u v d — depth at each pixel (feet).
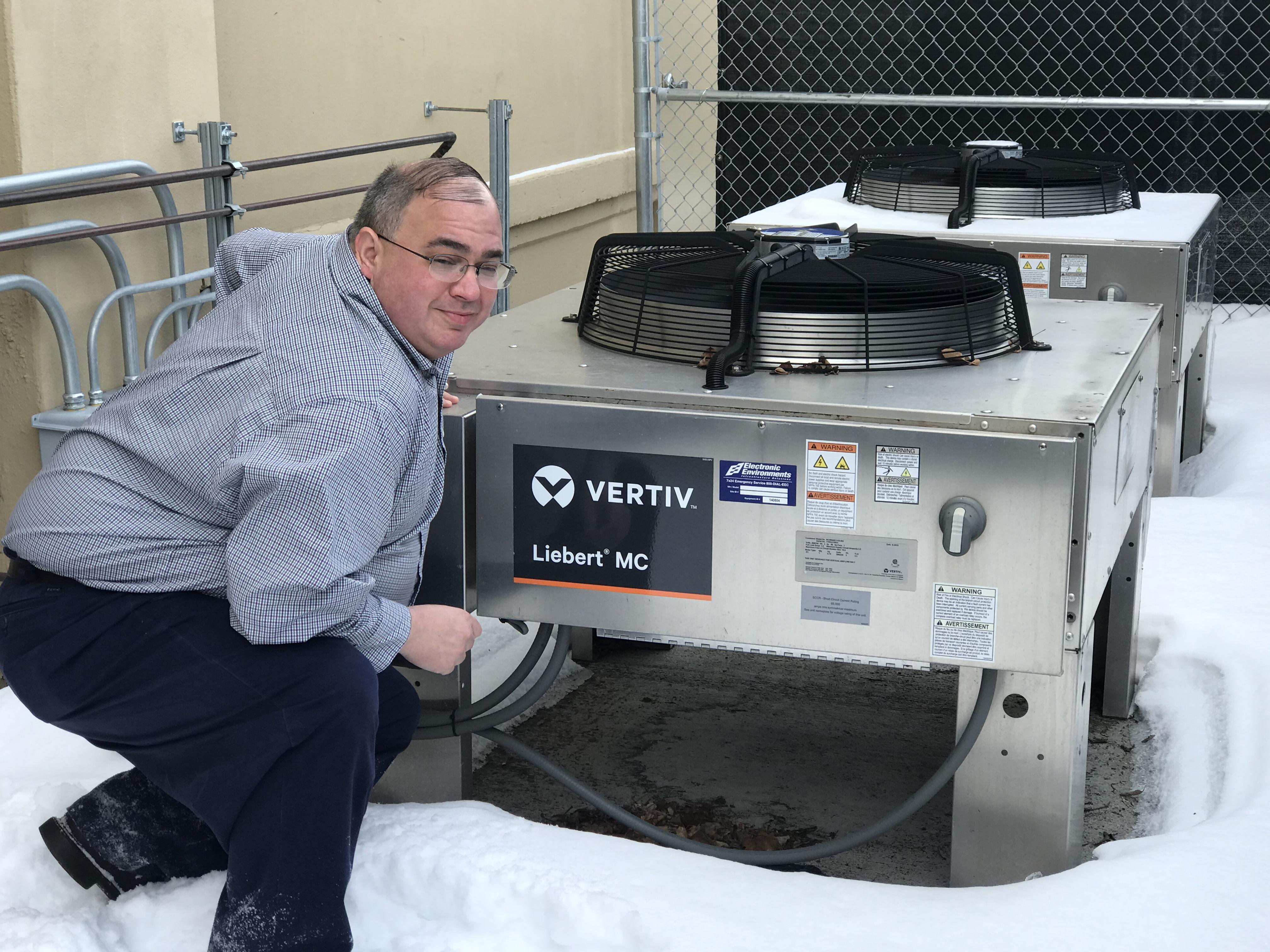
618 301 8.02
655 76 17.95
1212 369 18.89
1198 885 6.14
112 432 6.19
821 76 23.25
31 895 6.75
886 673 10.88
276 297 6.12
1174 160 22.16
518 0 18.89
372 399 5.80
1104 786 8.77
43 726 8.60
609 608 7.20
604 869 6.45
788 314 7.31
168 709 6.04
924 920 5.98
